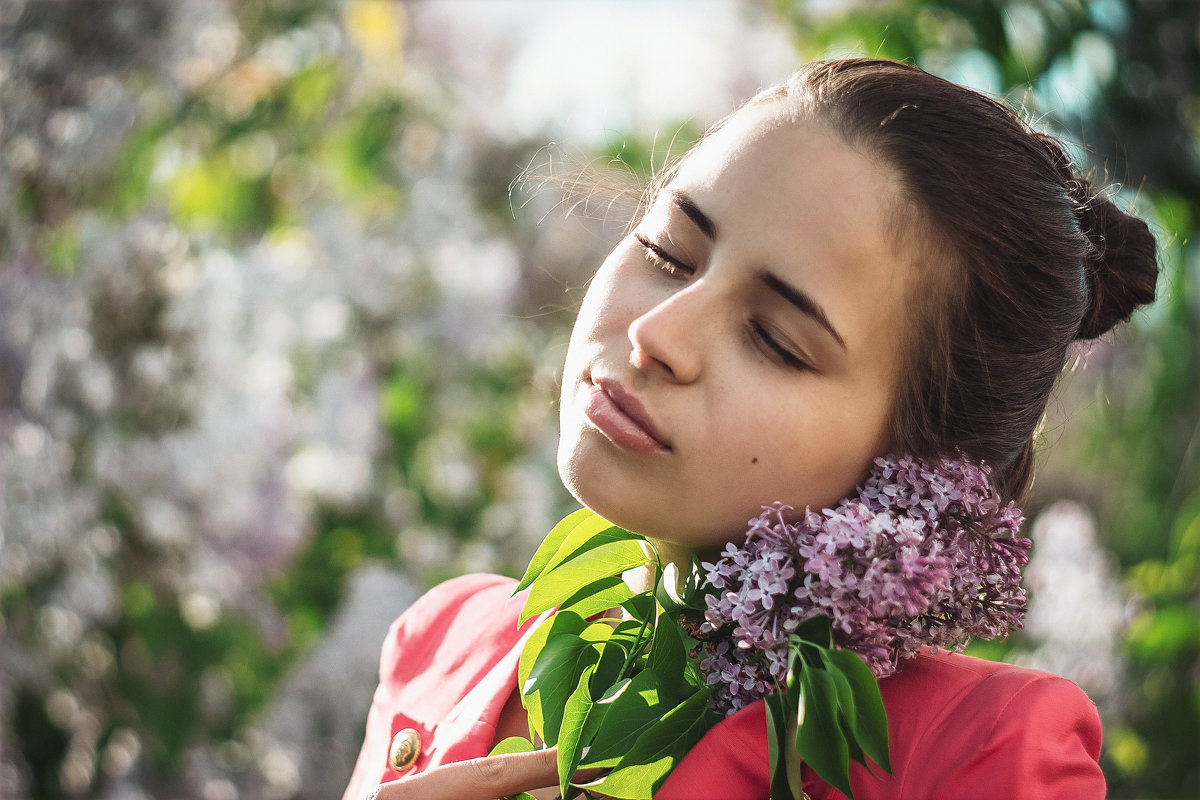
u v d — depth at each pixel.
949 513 0.88
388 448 2.53
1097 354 2.94
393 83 2.75
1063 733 0.85
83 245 2.37
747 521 0.86
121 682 2.39
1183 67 2.39
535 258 2.70
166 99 2.57
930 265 0.87
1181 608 2.64
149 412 2.34
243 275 2.41
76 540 2.31
